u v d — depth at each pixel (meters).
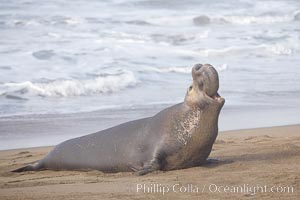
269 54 89.25
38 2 115.62
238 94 66.75
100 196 27.28
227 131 50.59
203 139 33.97
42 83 67.88
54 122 55.50
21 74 72.12
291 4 127.12
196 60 84.94
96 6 116.31
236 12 118.69
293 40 97.44
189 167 34.94
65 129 53.16
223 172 32.34
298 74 77.25
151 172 33.66
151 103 63.00
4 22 101.50
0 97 64.25
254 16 115.12
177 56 86.31
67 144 38.03
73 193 28.31
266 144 42.38
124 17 110.12
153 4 120.81
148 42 94.38
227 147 42.00
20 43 89.00
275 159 35.72
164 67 78.94
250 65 82.56
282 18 115.38
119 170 36.12
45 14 107.94
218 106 33.41
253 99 64.62
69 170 37.72
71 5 115.19
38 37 93.50
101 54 84.06
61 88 67.19
